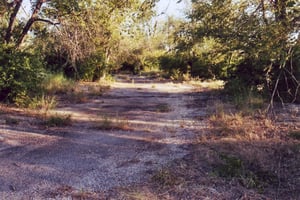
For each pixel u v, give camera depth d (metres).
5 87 10.66
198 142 6.88
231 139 6.91
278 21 4.79
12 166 5.60
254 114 9.26
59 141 7.16
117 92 16.83
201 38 13.81
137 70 42.53
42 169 5.50
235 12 6.40
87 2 11.96
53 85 14.76
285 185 4.91
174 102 13.10
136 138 7.45
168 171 5.30
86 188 4.77
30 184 4.89
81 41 12.93
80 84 18.66
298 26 4.58
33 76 11.26
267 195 4.61
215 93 15.17
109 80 23.53
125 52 33.59
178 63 29.08
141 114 10.36
